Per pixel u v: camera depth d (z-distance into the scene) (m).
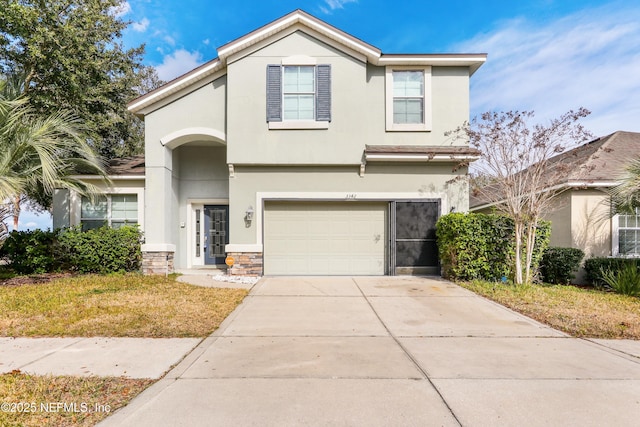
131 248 11.06
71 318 6.25
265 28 10.64
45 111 12.18
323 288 9.20
